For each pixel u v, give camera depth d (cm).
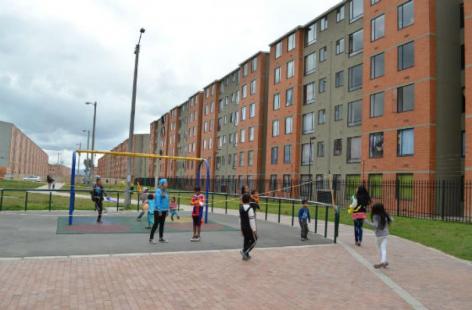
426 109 2538
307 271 879
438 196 2475
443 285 789
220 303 635
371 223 963
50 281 723
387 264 942
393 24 2850
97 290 679
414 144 2608
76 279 742
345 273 871
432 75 2548
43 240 1151
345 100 3422
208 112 6562
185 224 1678
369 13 3092
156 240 1223
